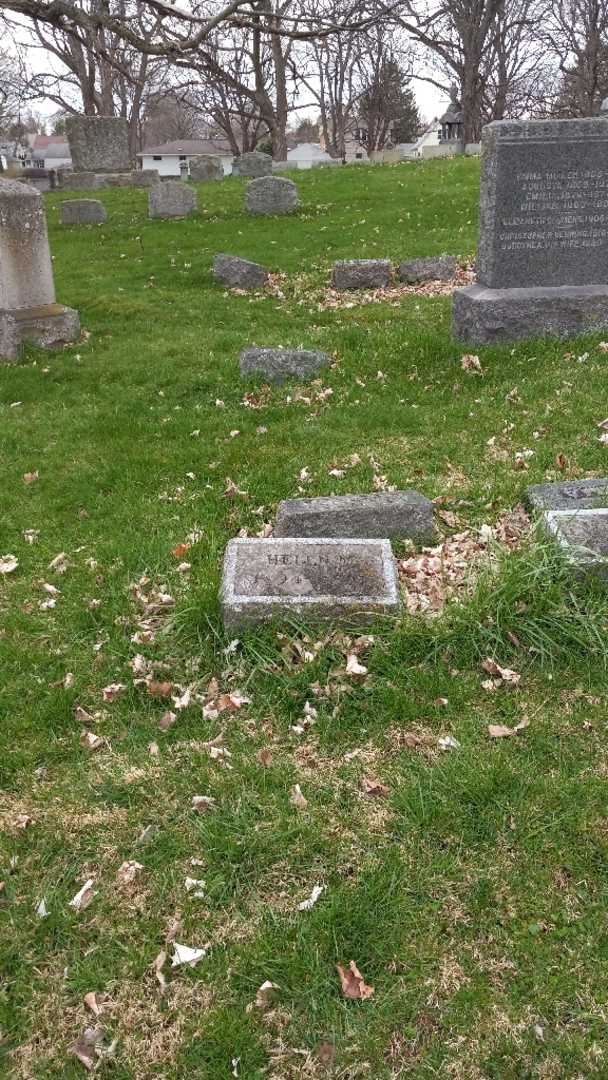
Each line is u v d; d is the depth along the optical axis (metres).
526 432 6.34
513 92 48.66
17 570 5.16
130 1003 2.63
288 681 3.84
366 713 3.70
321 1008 2.55
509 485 5.52
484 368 7.84
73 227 17.55
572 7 42.66
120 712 3.85
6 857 3.15
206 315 11.02
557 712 3.64
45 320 9.94
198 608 4.20
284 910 2.87
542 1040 2.45
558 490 5.07
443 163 22.97
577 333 8.26
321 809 3.24
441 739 3.52
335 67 52.00
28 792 3.46
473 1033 2.48
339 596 4.13
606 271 8.25
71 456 6.76
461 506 5.38
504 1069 2.39
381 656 3.91
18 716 3.85
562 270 8.25
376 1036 2.48
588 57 41.44
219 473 6.18
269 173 24.78
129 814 3.30
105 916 2.91
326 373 8.19
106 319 11.14
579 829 3.07
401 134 61.19
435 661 3.90
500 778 3.28
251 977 2.66
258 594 4.17
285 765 3.46
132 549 5.15
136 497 5.96
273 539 4.44
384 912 2.82
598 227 8.09
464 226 15.13
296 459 6.27
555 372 7.41
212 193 20.59
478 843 3.05
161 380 8.44
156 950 2.78
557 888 2.88
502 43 43.56
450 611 4.07
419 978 2.63
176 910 2.90
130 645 4.24
